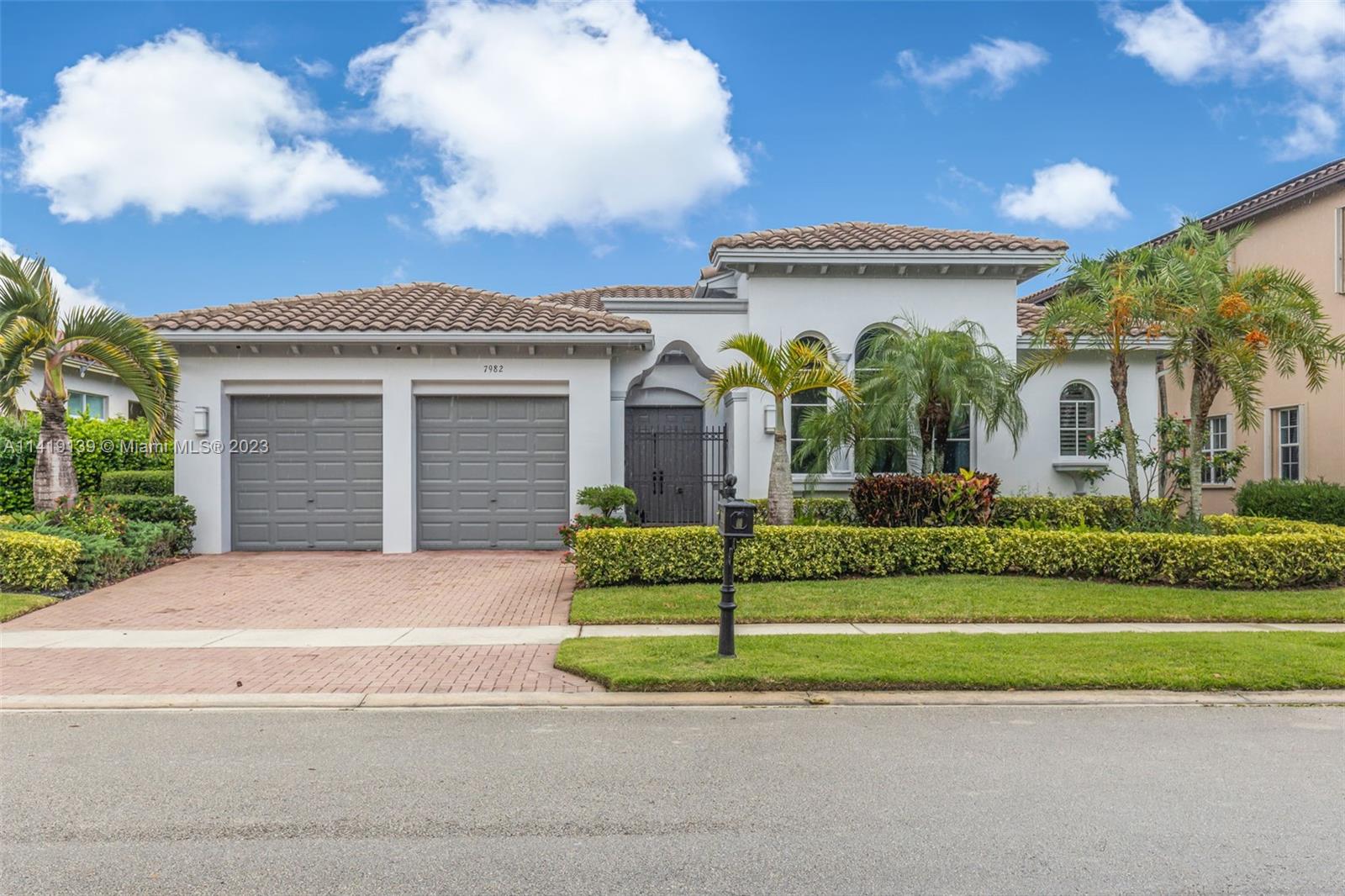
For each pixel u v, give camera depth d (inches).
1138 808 177.3
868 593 398.0
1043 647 304.5
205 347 545.0
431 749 214.5
